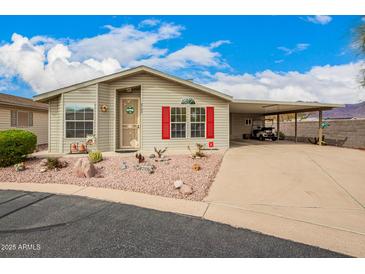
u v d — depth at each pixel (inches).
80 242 115.3
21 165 281.0
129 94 448.8
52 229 129.0
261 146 561.0
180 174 263.6
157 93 435.2
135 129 453.7
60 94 395.9
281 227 135.8
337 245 116.0
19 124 581.3
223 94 448.1
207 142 455.2
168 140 438.6
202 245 114.0
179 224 137.9
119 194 197.9
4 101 519.5
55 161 292.0
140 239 118.9
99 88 407.5
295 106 580.1
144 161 326.6
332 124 633.0
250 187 221.5
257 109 685.9
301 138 780.0
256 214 156.5
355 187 221.1
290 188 218.4
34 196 190.4
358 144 542.3
